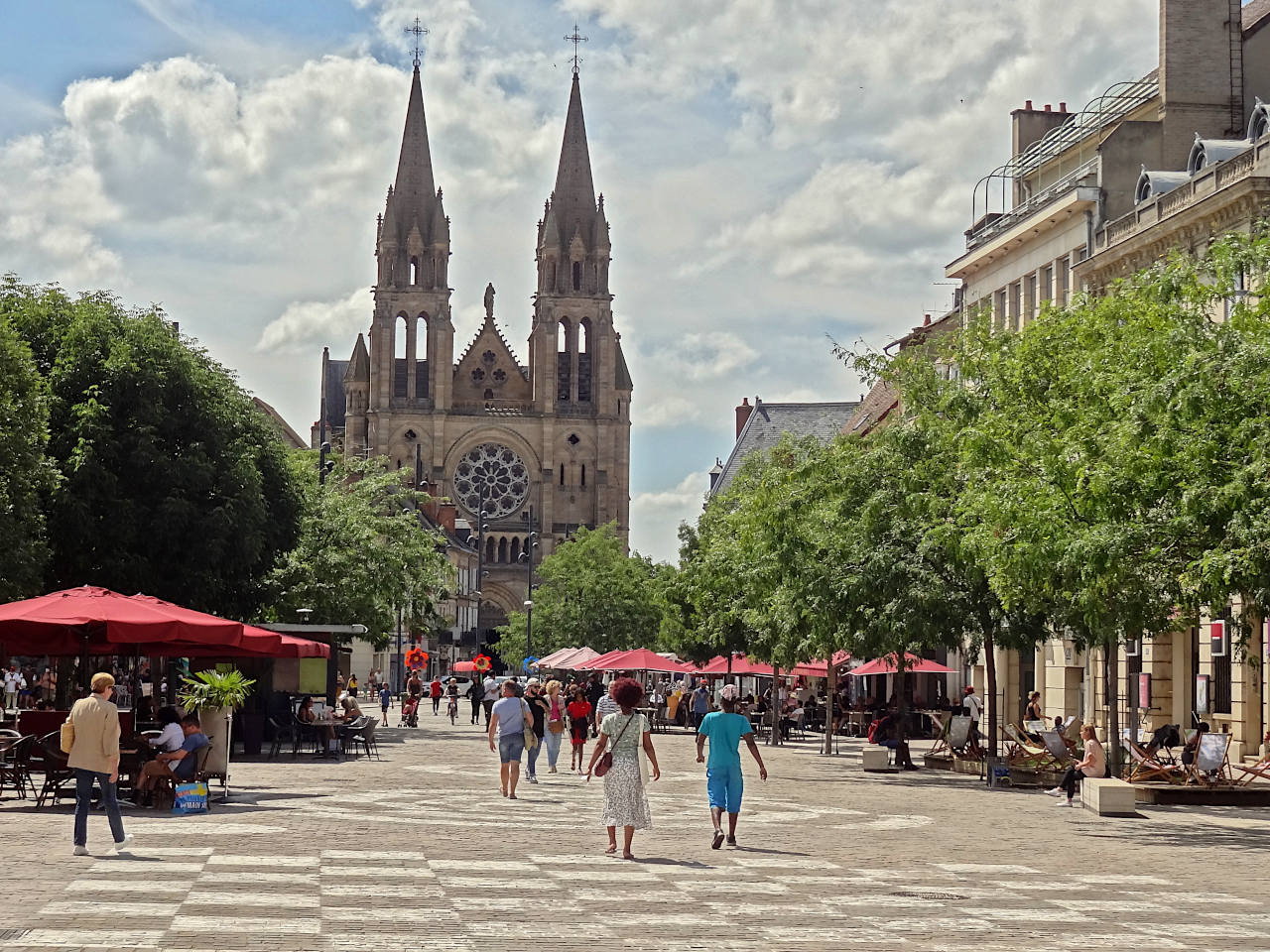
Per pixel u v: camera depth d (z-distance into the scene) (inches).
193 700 1284.4
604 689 3164.4
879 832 1125.7
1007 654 2886.3
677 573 4013.3
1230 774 1584.6
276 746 1989.4
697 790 1496.1
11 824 1038.4
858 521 1834.4
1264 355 1136.2
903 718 1979.6
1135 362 1305.4
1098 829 1181.1
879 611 1818.4
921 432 1807.3
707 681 4087.1
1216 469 1166.3
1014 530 1395.2
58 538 2048.5
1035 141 3142.2
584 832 1070.4
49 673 2412.6
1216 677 2060.8
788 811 1290.6
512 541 7145.7
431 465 7076.8
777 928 665.0
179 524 2084.2
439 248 7126.0
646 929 652.7
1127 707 2316.7
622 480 7229.3
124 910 657.6
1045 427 1517.0
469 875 812.6
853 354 1860.2
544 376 7170.3
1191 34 2487.7
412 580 2898.6
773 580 2149.4
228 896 706.2
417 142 7219.5
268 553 2335.1
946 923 689.0
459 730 2977.4
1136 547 1221.7
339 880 775.7
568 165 7372.1
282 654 1350.9
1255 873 913.5
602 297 7263.8
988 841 1074.7
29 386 1839.3
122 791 1248.2
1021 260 2819.9
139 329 2135.8
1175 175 2361.0
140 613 1215.6
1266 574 1131.3
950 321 2933.1
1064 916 719.1
